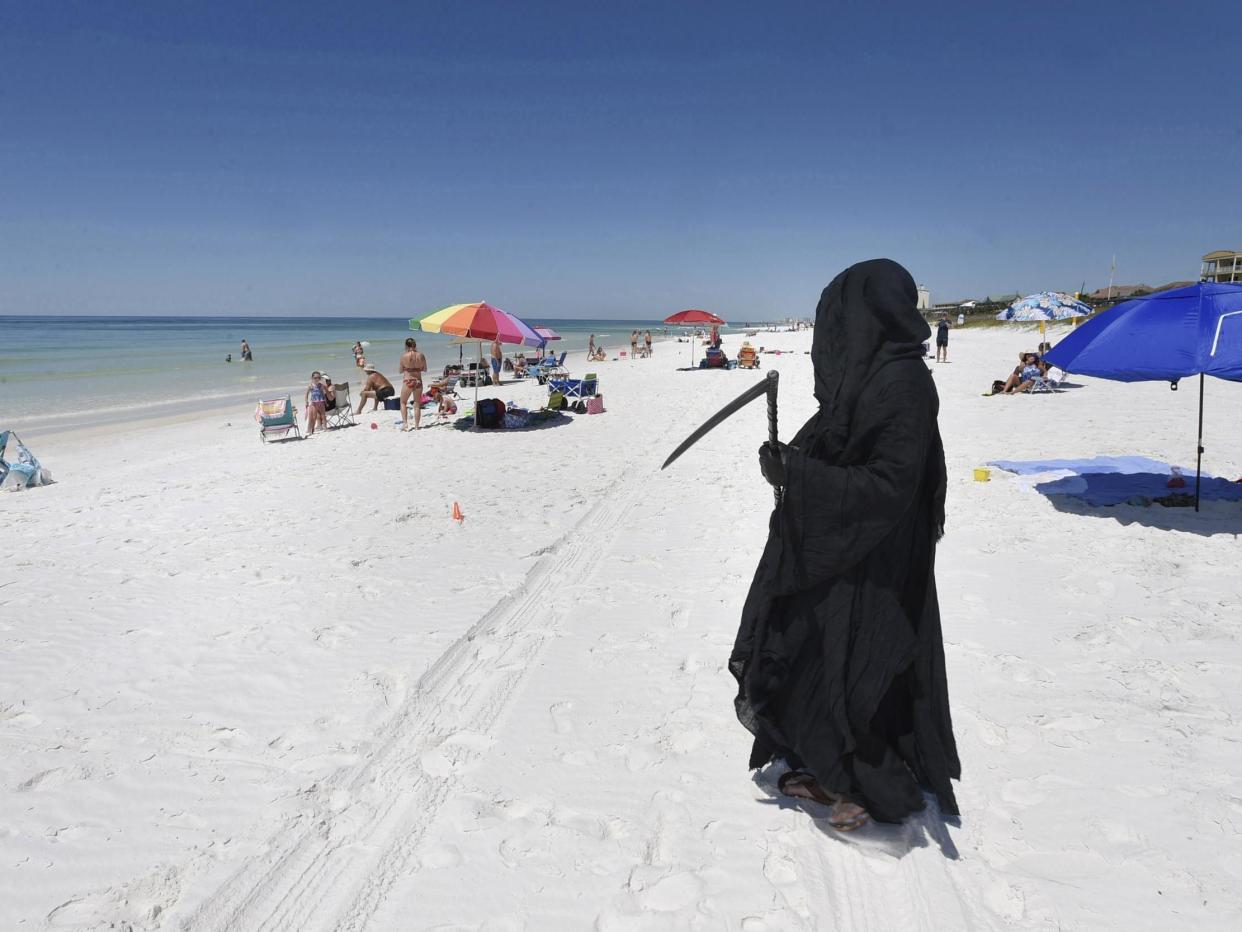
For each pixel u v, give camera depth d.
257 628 4.94
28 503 9.29
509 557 6.25
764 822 2.85
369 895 2.59
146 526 7.80
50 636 4.92
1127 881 2.47
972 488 7.93
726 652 4.32
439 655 4.45
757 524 6.96
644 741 3.45
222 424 16.97
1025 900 2.41
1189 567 5.35
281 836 2.92
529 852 2.76
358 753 3.47
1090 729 3.37
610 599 5.25
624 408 16.78
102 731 3.73
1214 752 3.15
